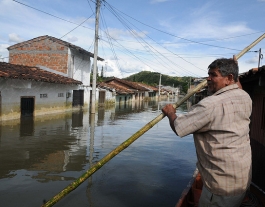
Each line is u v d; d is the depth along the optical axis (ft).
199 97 113.70
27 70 52.60
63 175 20.20
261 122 22.44
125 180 19.81
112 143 32.04
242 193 7.07
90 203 15.74
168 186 19.06
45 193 16.78
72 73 68.64
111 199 16.44
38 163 22.97
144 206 15.74
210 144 7.03
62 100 61.82
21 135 33.73
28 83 47.01
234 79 7.47
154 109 93.71
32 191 17.02
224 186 6.94
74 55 69.46
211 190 7.21
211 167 7.13
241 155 6.93
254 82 24.34
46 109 55.16
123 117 61.52
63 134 35.99
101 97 87.86
